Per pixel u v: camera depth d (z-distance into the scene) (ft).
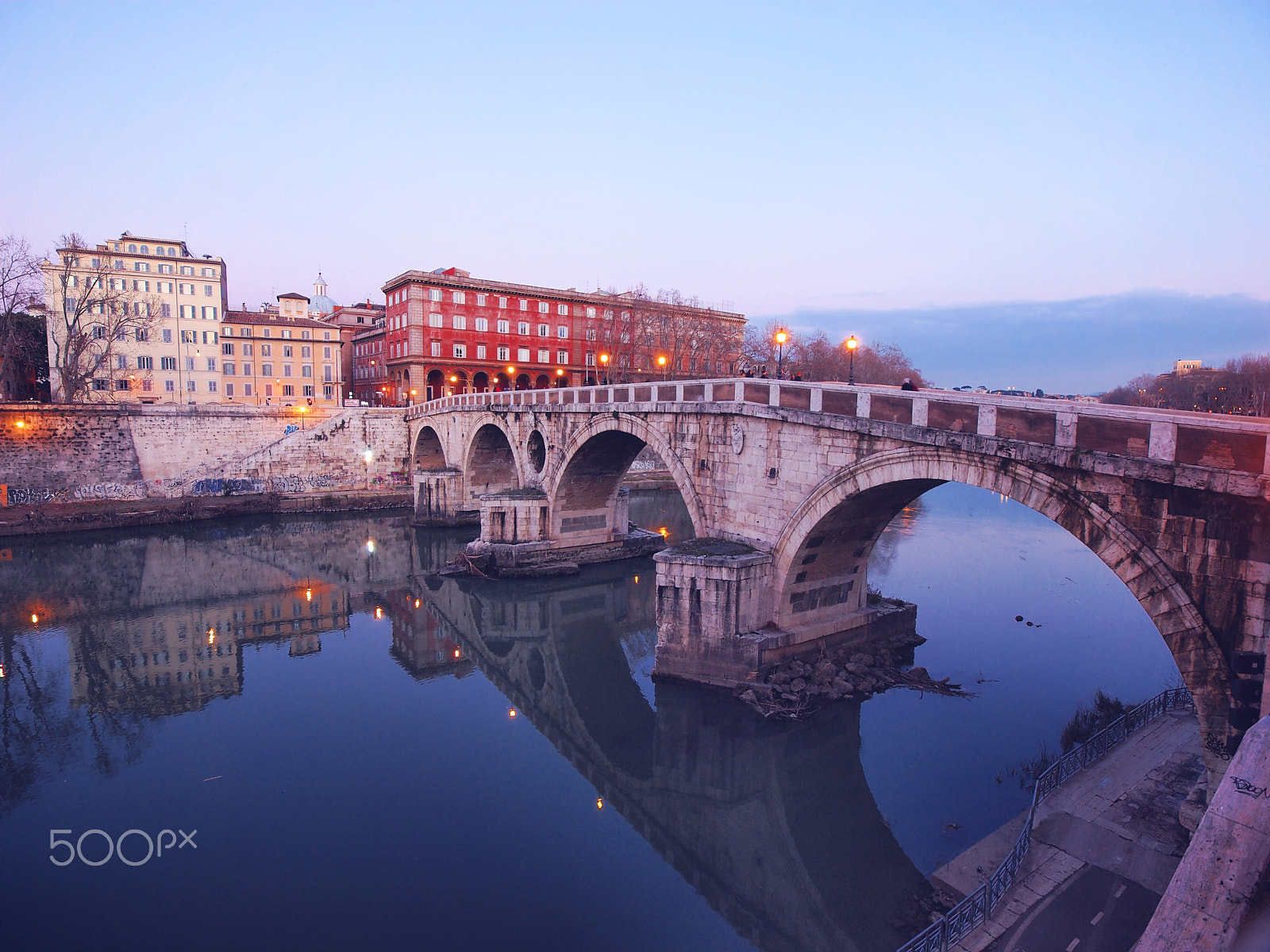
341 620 119.65
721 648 80.94
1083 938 37.60
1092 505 51.42
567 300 290.97
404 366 266.57
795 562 81.15
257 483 202.18
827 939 48.16
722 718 75.72
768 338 319.88
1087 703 78.07
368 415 219.00
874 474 69.41
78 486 180.96
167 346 266.36
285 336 287.28
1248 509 43.96
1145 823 46.98
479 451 183.93
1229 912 24.39
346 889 52.60
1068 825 47.62
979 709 77.10
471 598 129.49
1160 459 47.60
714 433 91.09
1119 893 40.65
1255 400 212.64
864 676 82.33
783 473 80.79
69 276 230.07
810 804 64.49
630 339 263.70
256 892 51.78
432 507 184.65
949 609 112.16
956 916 40.14
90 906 50.24
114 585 134.00
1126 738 59.31
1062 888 41.86
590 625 118.52
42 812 62.49
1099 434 51.47
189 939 46.83
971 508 223.30
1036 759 66.33
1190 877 25.63
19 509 168.76
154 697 87.86
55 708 84.07
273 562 152.76
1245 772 25.32
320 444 211.41
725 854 59.36
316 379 293.43
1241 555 44.45
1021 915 39.99
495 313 274.77
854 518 79.61
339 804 64.23
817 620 87.61
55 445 179.42
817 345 314.35
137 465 191.11
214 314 274.98
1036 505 55.26
